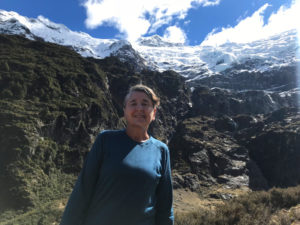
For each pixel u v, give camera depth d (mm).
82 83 72062
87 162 2410
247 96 119375
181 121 104438
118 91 95688
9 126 43719
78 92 68062
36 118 48281
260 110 110750
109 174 2279
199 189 53750
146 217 2352
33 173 40688
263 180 64875
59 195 40375
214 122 92438
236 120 92188
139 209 2264
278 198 10562
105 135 2518
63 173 47375
